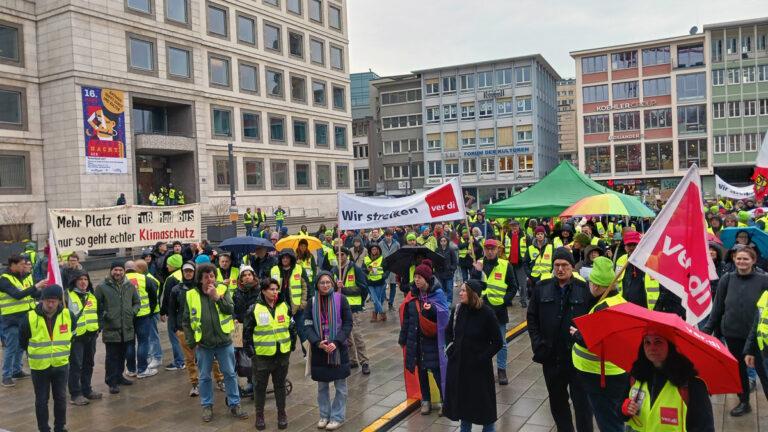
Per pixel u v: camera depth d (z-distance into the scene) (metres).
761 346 6.17
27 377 10.02
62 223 10.39
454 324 6.40
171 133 42.06
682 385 3.93
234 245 11.16
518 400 8.05
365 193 74.94
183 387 9.16
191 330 7.59
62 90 34.69
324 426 7.28
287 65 50.00
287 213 49.56
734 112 55.28
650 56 58.03
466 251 16.66
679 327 3.65
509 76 64.88
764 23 53.97
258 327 7.19
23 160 34.91
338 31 56.31
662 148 57.81
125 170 36.81
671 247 5.38
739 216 15.48
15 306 9.59
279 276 9.84
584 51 60.12
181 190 42.31
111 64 36.12
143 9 38.09
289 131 50.22
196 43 41.66
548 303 6.12
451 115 67.50
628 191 58.59
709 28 55.31
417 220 10.08
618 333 4.16
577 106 60.97
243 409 8.10
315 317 7.26
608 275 5.68
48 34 35.03
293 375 9.63
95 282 22.86
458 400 6.23
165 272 11.91
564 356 6.00
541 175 65.31
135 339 10.38
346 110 57.09
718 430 6.71
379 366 10.00
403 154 71.31
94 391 9.07
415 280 7.42
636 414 4.14
